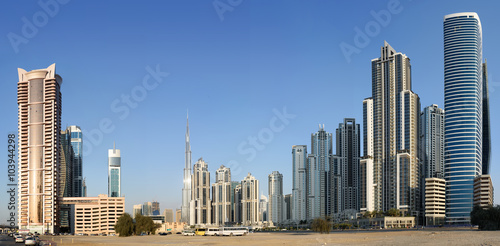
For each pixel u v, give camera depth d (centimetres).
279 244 16738
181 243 18688
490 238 16225
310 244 16188
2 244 17038
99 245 18100
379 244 15212
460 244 13638
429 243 14788
